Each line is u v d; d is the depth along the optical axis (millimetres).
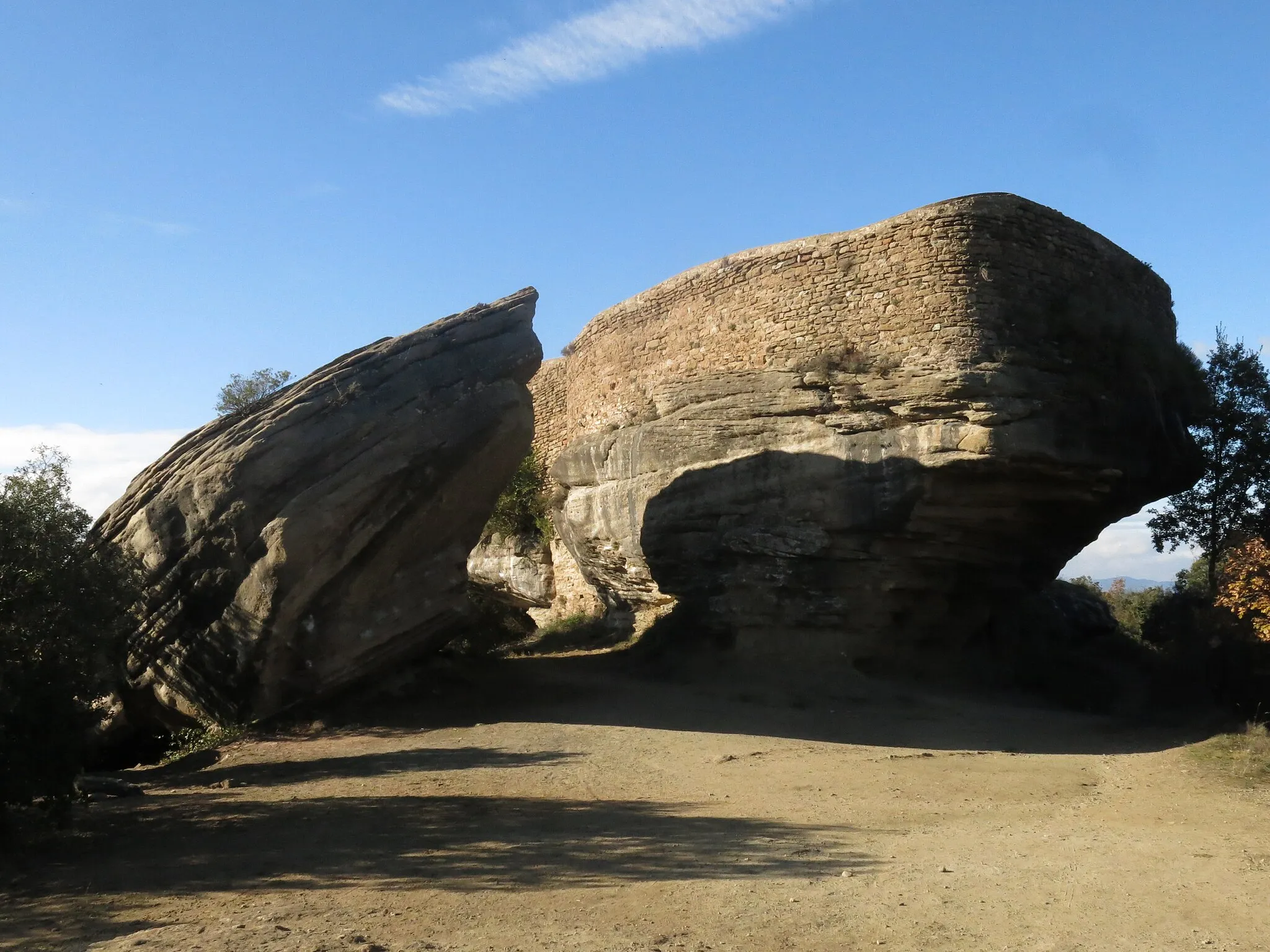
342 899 7344
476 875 7941
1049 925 6629
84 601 10852
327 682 16281
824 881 7672
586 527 24422
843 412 19297
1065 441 17578
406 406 17000
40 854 9094
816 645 19469
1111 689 20578
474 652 21328
